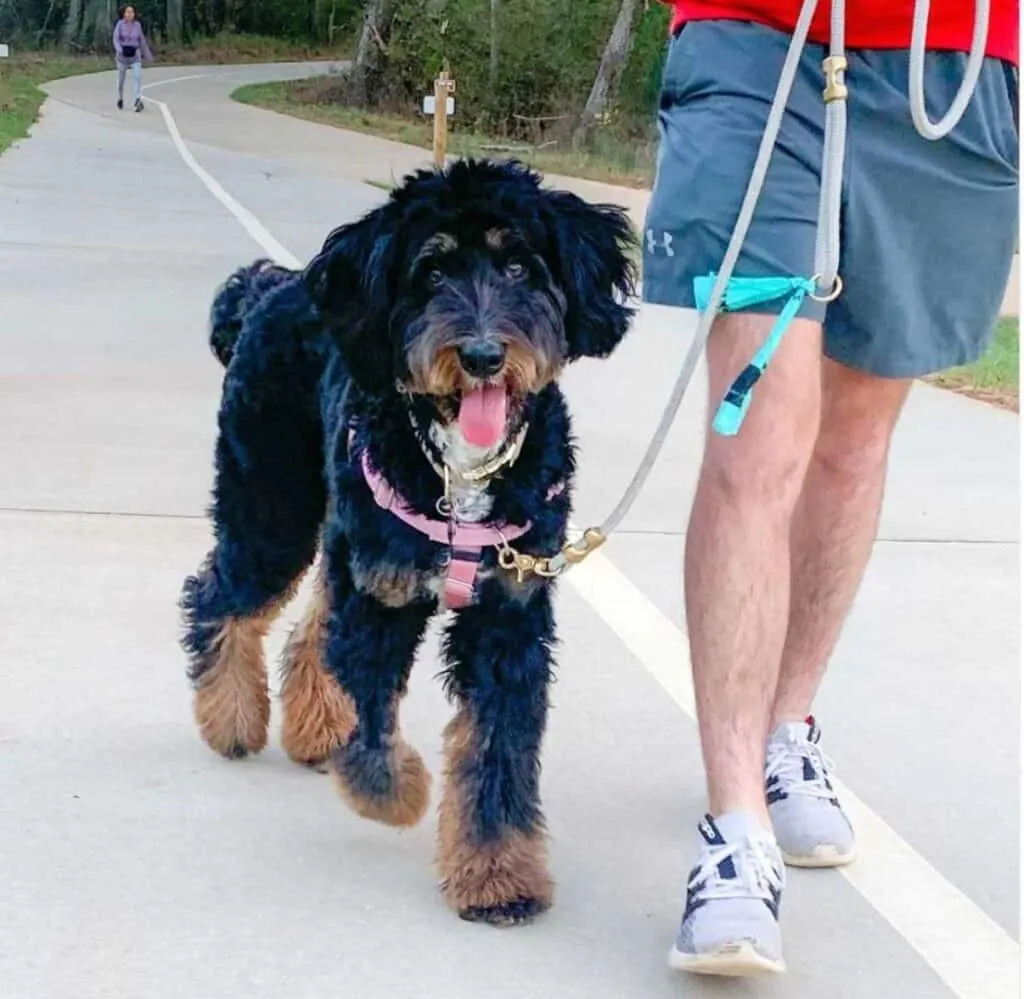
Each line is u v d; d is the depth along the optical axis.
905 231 2.76
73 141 16.91
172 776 3.11
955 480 5.06
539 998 2.55
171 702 3.38
